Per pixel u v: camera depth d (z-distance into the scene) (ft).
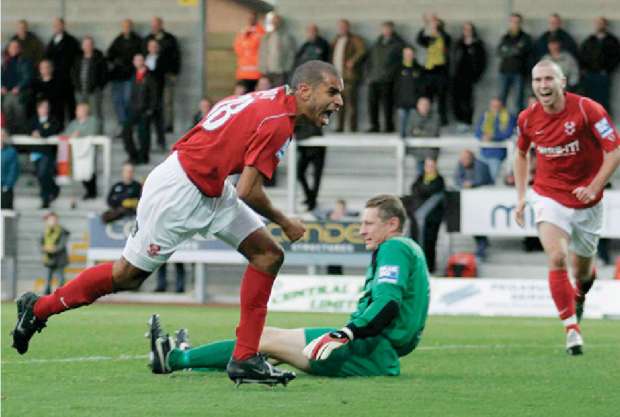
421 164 252.42
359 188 285.64
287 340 91.81
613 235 231.09
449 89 269.85
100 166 296.30
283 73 271.08
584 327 179.83
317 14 298.56
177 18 306.96
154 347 93.56
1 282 270.46
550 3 286.05
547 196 129.90
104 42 311.27
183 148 84.38
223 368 93.81
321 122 83.71
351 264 238.89
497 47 273.33
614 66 259.80
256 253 85.76
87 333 151.74
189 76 306.35
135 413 74.18
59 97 282.97
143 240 84.79
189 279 271.69
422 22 293.64
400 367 107.65
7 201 270.46
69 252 279.28
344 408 76.69
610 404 81.51
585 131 126.62
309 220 239.91
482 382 94.27
